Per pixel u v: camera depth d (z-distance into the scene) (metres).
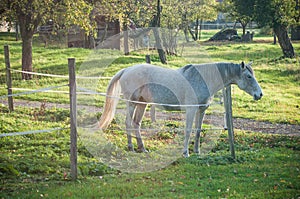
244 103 19.09
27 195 7.33
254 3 30.92
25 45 20.81
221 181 8.38
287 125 15.16
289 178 8.62
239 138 12.55
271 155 10.63
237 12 32.94
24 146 10.54
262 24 30.78
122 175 8.95
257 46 37.09
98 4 20.12
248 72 10.73
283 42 30.95
